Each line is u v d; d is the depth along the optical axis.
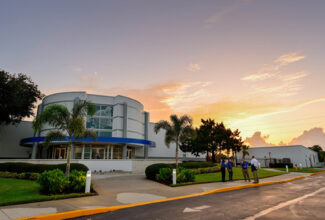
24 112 34.44
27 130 41.34
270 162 45.31
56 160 21.28
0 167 17.50
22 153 39.75
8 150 38.66
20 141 36.34
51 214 6.69
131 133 37.31
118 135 35.19
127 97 37.88
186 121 22.25
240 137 39.56
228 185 14.13
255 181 15.93
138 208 8.08
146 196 10.40
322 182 18.05
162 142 48.59
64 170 16.08
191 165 22.58
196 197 10.31
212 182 15.74
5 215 6.64
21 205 8.00
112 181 15.62
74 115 15.73
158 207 8.19
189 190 12.20
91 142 31.52
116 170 23.12
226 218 6.58
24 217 6.43
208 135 36.94
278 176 22.80
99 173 21.25
